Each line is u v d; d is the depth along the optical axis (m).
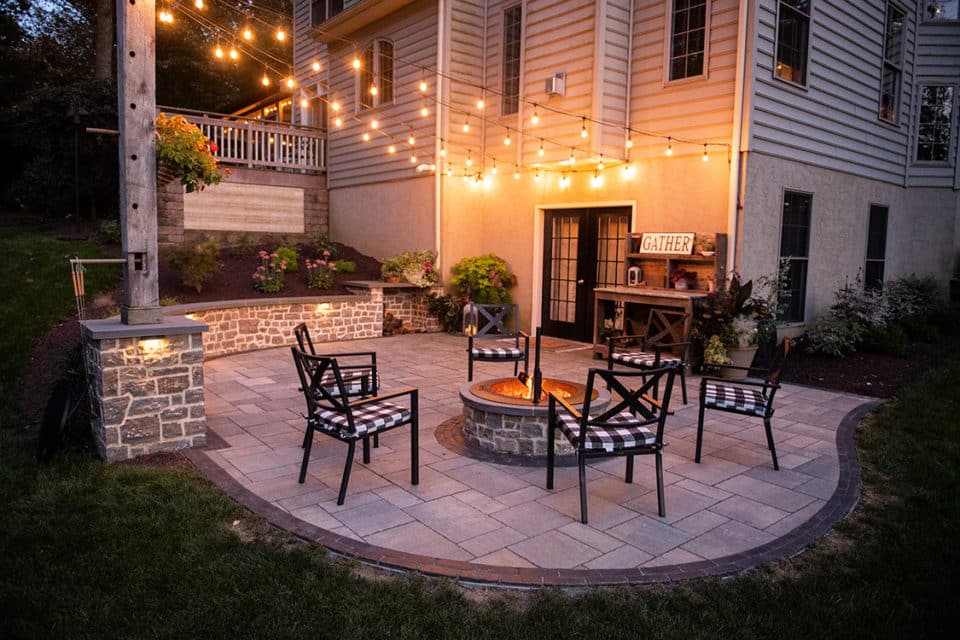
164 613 2.56
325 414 3.90
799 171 8.23
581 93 8.38
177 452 4.45
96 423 4.36
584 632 2.50
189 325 4.44
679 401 6.21
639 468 4.41
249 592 2.70
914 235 11.34
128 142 4.35
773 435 5.20
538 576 2.91
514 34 9.84
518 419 4.54
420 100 10.60
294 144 12.87
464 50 10.20
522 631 2.50
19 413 5.30
